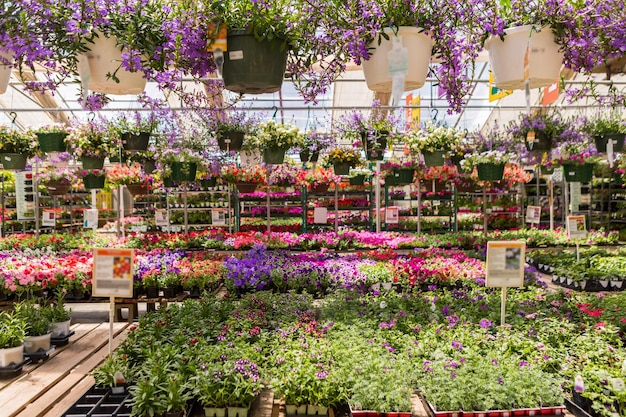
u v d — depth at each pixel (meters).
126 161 8.27
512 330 3.59
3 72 2.64
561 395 2.70
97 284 3.16
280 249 8.35
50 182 10.52
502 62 2.70
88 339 4.41
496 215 11.59
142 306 6.66
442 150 7.17
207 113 6.45
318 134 8.22
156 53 2.51
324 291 5.54
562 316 3.98
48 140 7.18
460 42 2.73
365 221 11.51
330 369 2.89
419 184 9.91
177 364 2.95
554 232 9.55
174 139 7.75
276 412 2.81
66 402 3.02
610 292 5.40
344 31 2.50
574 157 7.43
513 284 3.45
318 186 9.73
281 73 2.67
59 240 9.46
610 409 2.66
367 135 7.30
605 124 5.67
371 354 2.98
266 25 2.49
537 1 2.55
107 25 2.45
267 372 3.03
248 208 13.90
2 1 2.39
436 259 6.46
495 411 2.59
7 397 3.08
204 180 9.24
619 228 12.07
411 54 2.56
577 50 2.76
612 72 5.42
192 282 5.35
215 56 2.42
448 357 3.04
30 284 5.05
